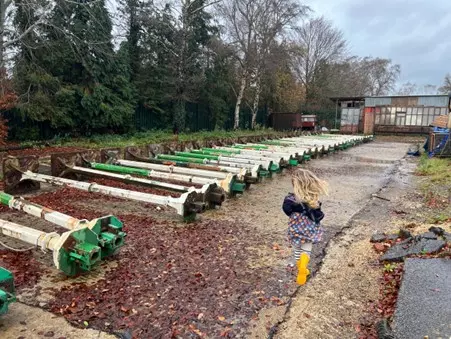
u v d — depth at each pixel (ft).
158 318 10.38
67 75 61.98
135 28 76.23
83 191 25.82
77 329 9.75
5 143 48.37
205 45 85.15
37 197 23.57
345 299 11.48
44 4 47.96
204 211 20.93
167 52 77.41
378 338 9.23
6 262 13.65
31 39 52.90
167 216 20.53
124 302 11.18
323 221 20.21
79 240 12.37
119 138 63.36
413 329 9.05
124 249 15.34
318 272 13.47
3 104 43.27
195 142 44.57
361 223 19.93
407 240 15.30
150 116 79.51
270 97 119.65
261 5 88.58
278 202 24.62
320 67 151.64
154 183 22.94
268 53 93.71
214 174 27.71
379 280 12.69
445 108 98.73
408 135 104.42
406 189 29.96
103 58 63.16
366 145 80.48
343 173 38.86
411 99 102.89
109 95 64.34
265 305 11.18
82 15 60.64
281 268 13.87
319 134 97.76
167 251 15.31
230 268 13.82
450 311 9.70
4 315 10.25
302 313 10.69
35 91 55.31
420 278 11.61
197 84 80.74
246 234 17.78
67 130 61.26
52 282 12.30
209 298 11.56
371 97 107.96
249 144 52.95
